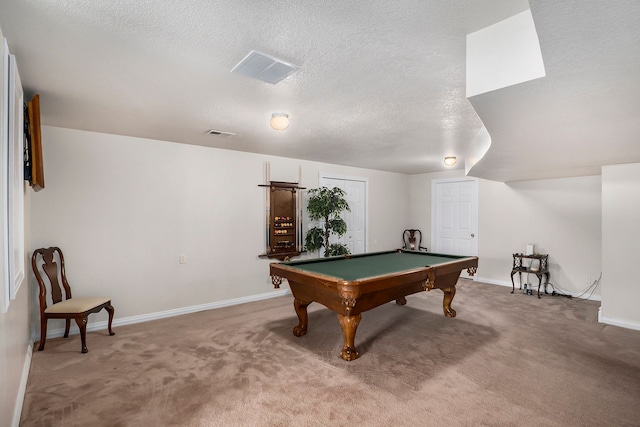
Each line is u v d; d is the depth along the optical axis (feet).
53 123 11.11
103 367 9.17
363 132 12.16
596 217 16.52
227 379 8.52
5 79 5.27
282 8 4.91
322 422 6.81
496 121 7.18
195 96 8.57
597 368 9.12
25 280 9.49
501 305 15.51
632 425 6.72
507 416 7.00
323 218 18.89
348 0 4.71
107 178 12.55
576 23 3.65
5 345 5.67
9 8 4.83
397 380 8.48
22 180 7.16
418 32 5.57
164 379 8.51
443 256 14.64
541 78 4.96
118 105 9.26
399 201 23.89
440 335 11.63
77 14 5.04
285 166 17.62
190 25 5.38
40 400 7.55
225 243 15.51
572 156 11.18
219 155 15.34
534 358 9.77
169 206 13.94
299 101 8.93
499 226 19.93
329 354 10.05
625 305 12.59
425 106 9.32
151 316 13.44
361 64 6.75
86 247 12.13
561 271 17.53
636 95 5.61
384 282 9.57
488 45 5.45
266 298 16.81
